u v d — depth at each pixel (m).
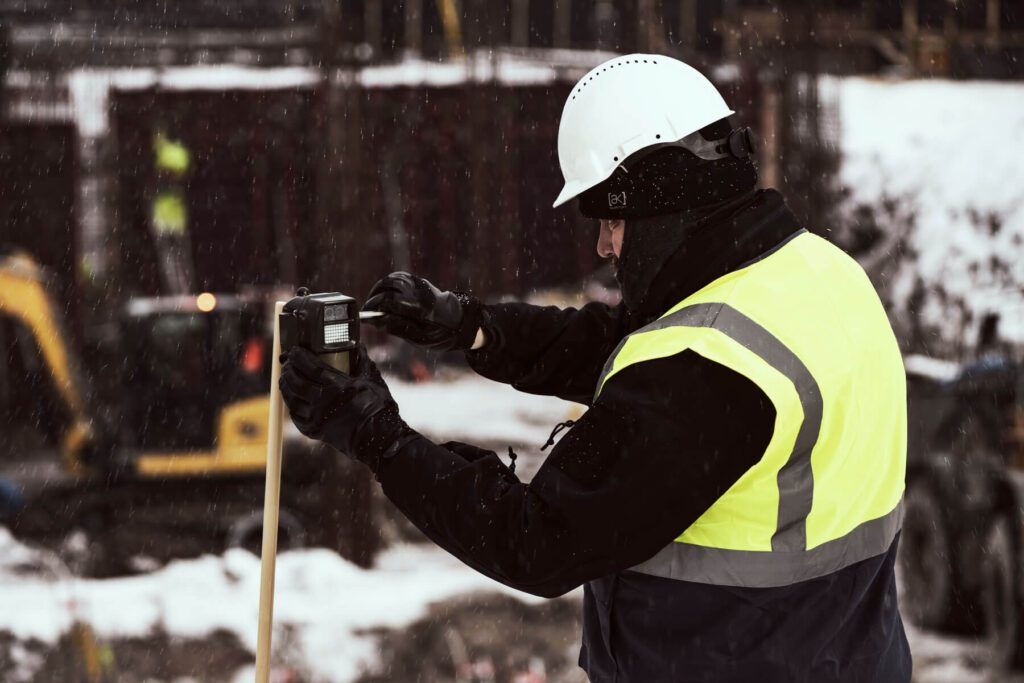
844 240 32.31
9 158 32.22
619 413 4.04
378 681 12.52
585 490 4.04
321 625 13.62
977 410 13.48
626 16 29.72
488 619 13.88
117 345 21.98
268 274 33.16
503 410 31.25
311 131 33.28
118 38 33.22
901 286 30.80
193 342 22.00
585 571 4.08
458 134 34.00
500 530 4.12
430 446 4.27
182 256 33.12
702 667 4.26
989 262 30.28
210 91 33.12
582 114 4.54
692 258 4.30
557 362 5.60
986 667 12.61
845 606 4.34
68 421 22.44
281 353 4.42
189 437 21.33
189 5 33.56
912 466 13.75
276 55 33.59
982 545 13.18
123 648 13.16
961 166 33.91
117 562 18.47
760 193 4.47
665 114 4.38
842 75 39.38
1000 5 40.62
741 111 29.92
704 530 4.19
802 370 4.10
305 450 21.22
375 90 33.59
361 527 17.02
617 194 4.39
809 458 4.15
